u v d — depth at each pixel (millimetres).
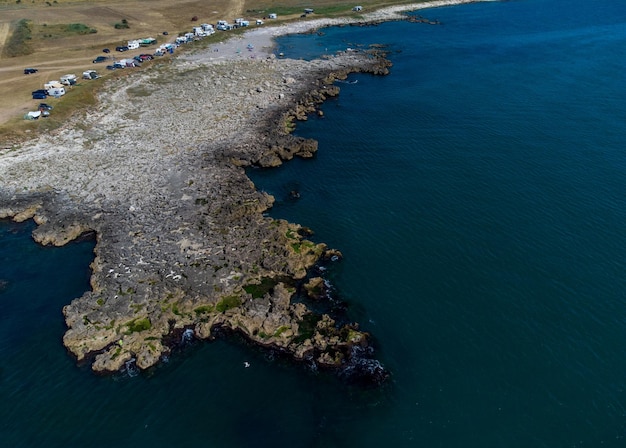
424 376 46750
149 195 71500
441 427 42250
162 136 89250
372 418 43062
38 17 176125
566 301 54531
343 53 146750
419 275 59062
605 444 40688
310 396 44906
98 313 50625
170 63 132875
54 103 98812
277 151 85438
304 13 199375
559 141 88750
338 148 89750
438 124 98062
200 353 48688
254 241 61750
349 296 56031
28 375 46438
